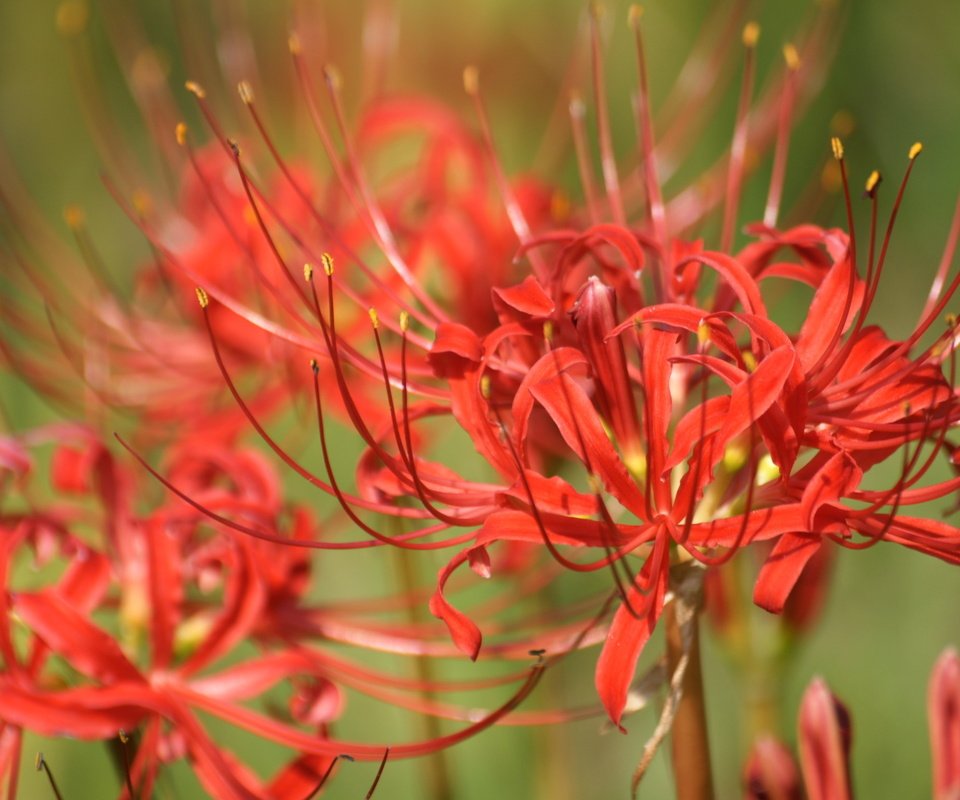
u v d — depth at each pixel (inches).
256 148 31.8
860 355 23.5
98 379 29.9
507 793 31.5
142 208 29.0
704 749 23.6
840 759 24.0
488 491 23.6
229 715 24.8
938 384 23.3
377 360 25.9
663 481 22.7
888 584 32.0
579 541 22.6
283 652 25.3
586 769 32.2
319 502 32.7
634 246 23.9
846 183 23.0
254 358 29.6
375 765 31.3
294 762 24.7
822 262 24.4
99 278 30.3
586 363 23.0
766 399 22.3
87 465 26.2
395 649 25.9
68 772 30.4
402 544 23.3
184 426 29.8
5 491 26.4
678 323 22.7
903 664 31.7
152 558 25.2
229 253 29.2
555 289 23.9
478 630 22.6
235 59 32.2
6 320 31.1
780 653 27.8
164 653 25.1
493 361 23.5
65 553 25.3
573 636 24.7
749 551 27.7
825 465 22.3
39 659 24.7
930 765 31.4
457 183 30.2
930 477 31.9
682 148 32.1
